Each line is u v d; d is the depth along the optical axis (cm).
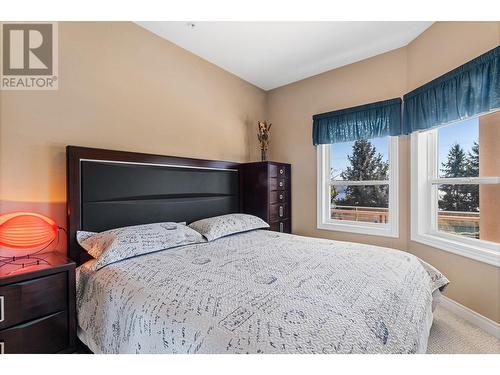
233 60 289
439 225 243
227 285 118
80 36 192
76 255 180
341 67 303
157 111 241
